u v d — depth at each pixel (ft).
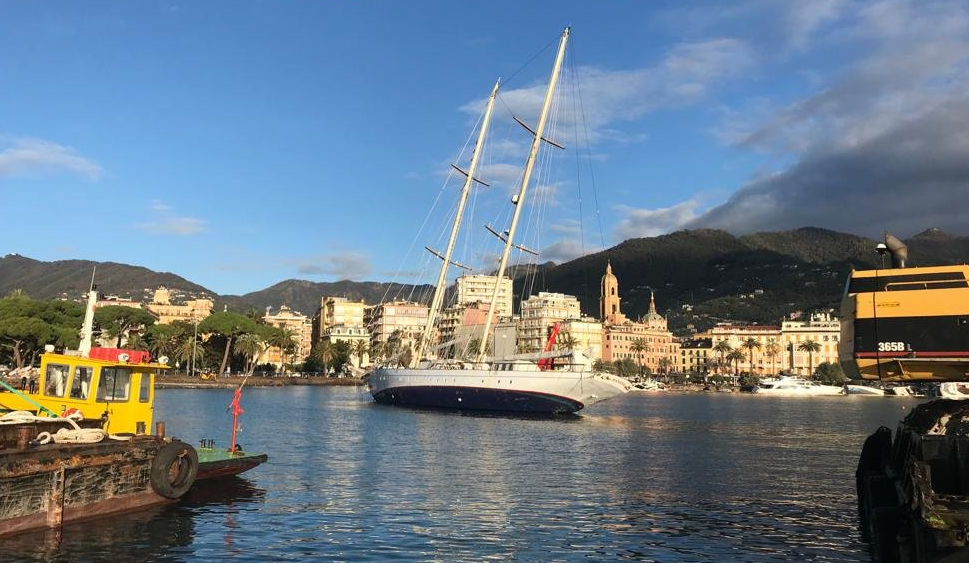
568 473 119.44
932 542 46.85
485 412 271.28
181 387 497.46
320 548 68.13
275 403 324.60
